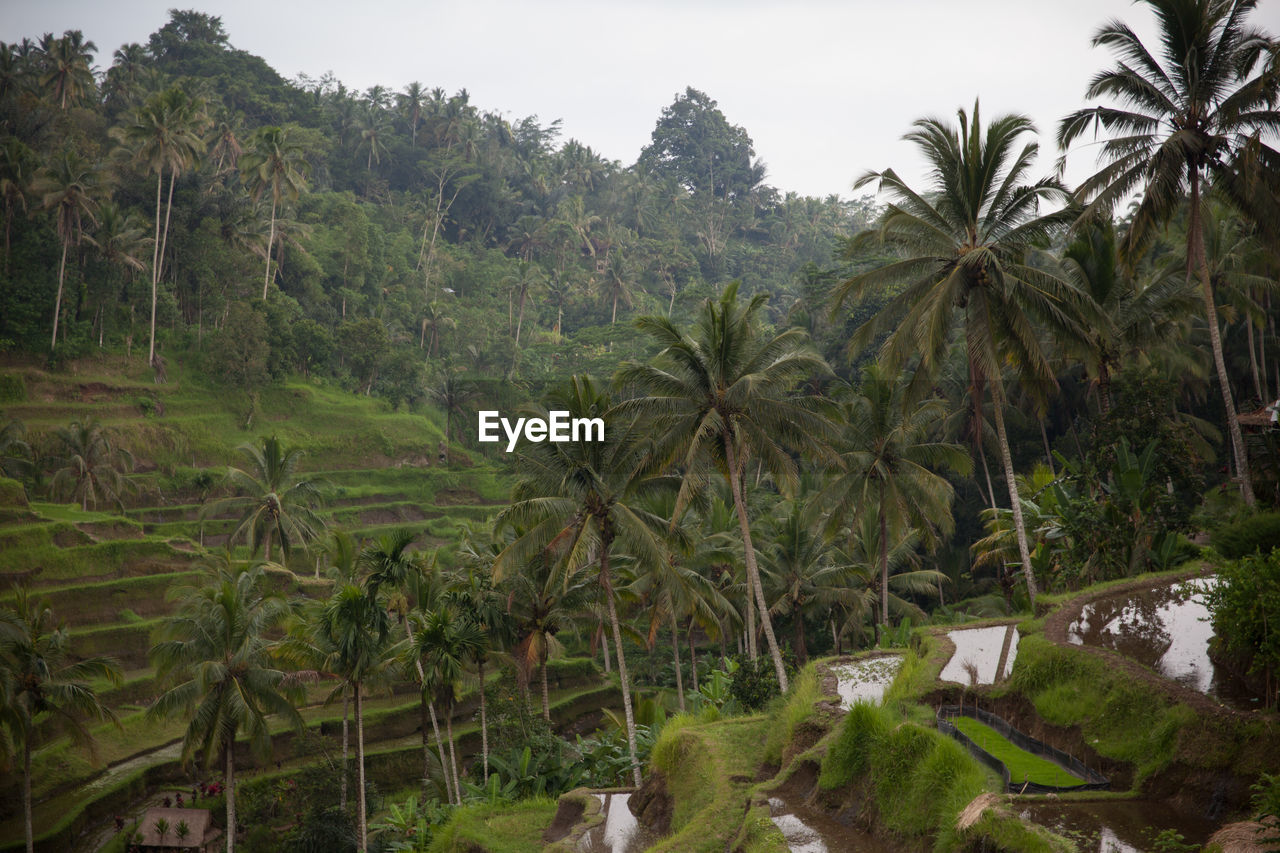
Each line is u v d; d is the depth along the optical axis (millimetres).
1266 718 13625
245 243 98938
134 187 95062
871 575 48344
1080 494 34469
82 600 59500
